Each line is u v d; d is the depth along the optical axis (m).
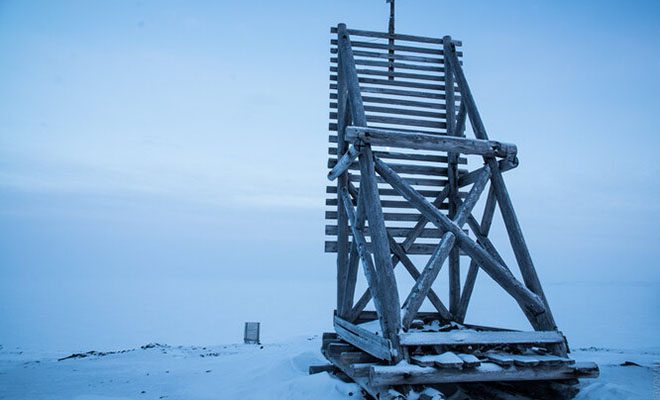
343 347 4.82
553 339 3.91
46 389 5.62
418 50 6.95
